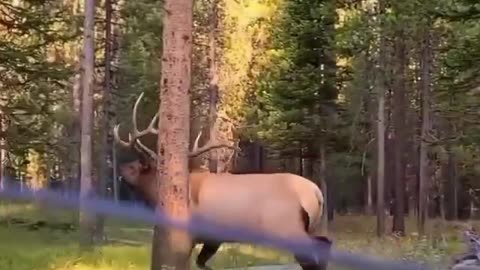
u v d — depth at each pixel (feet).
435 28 71.36
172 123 30.27
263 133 100.99
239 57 110.01
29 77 59.98
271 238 33.24
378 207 86.94
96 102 87.40
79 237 53.36
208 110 102.27
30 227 60.13
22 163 64.39
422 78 84.23
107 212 22.24
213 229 33.04
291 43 90.17
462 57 53.67
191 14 30.66
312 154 94.48
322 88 90.68
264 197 33.50
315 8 86.74
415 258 45.14
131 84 90.84
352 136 92.38
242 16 109.09
